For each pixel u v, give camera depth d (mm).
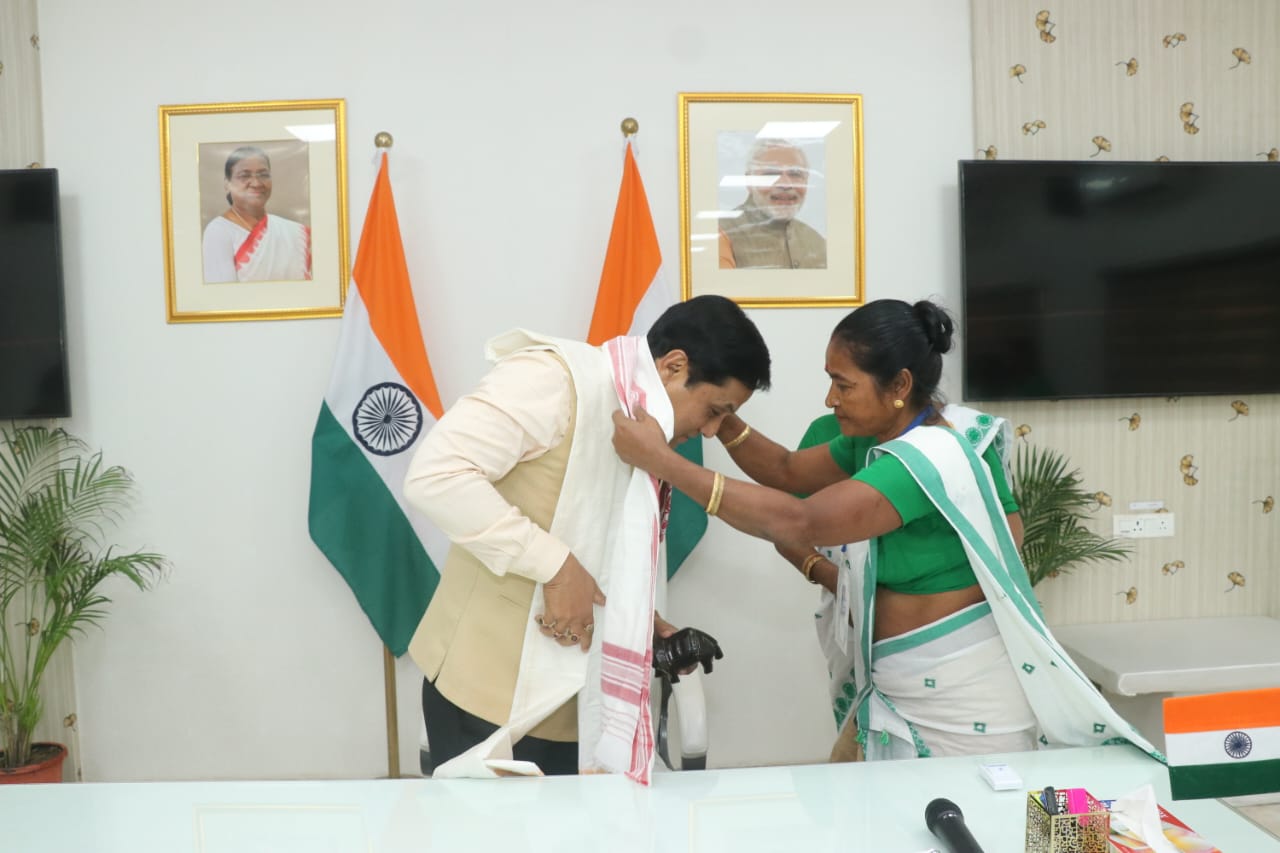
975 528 1373
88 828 1031
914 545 1447
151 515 2666
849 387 1457
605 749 1217
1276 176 2717
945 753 1470
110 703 2686
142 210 2619
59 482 2525
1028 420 2775
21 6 2568
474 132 2633
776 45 2668
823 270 2699
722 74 2660
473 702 1342
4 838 1005
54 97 2592
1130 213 2672
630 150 2586
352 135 2613
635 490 1270
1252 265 2727
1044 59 2705
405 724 2680
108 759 2693
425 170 2629
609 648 1236
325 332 2641
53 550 2531
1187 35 2746
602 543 1332
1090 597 2826
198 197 2609
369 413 2537
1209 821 1027
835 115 2680
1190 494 2834
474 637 1358
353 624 2688
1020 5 2689
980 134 2695
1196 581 2852
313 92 2609
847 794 1118
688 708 1527
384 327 2545
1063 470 2785
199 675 2689
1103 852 886
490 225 2648
